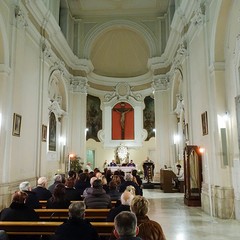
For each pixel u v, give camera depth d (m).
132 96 20.88
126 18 17.47
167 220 7.56
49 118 13.45
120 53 20.25
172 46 14.29
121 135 20.83
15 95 8.65
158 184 15.62
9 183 8.12
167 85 16.61
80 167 15.34
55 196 5.09
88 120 20.42
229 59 7.91
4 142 8.06
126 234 2.15
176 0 13.39
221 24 7.96
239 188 7.34
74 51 17.12
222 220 7.47
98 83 20.52
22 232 3.67
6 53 8.20
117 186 7.10
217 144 8.09
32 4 10.02
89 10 17.00
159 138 16.53
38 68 11.20
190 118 10.85
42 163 11.17
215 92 8.21
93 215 4.79
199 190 9.66
